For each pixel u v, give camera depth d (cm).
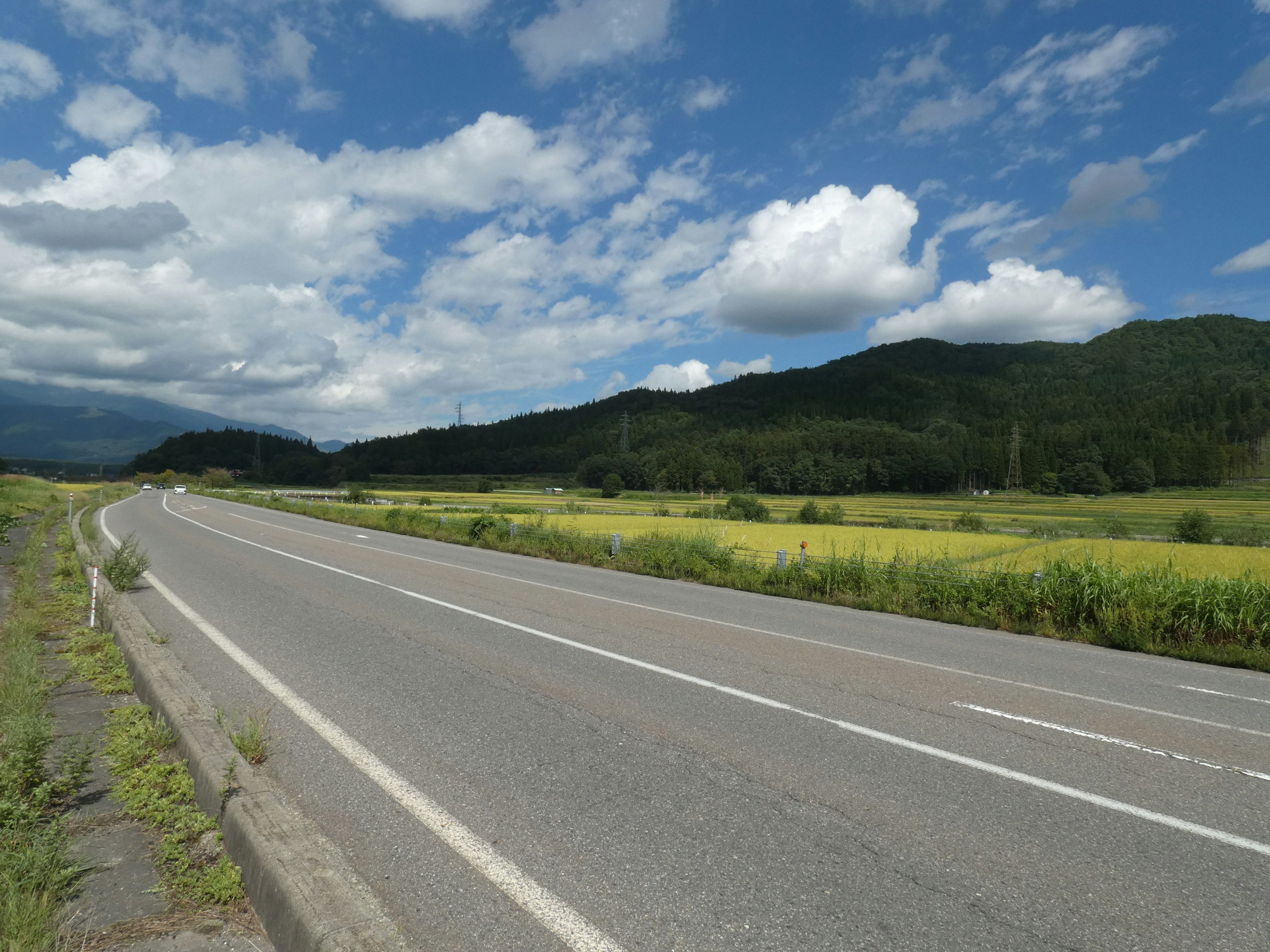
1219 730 552
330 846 329
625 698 580
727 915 281
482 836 345
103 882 296
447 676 640
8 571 1251
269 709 530
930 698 610
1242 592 952
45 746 390
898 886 306
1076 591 1052
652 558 1675
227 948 259
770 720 532
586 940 264
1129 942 271
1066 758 471
